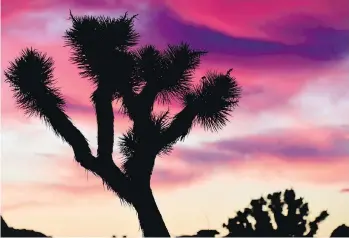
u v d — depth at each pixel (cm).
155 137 1620
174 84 1623
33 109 1588
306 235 1212
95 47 1619
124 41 1645
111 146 1627
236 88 1664
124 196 1616
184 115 1630
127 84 1627
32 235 1252
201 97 1636
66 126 1597
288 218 1205
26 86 1577
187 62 1633
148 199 1617
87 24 1634
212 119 1636
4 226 1282
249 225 1213
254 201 1223
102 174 1600
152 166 1636
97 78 1623
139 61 1639
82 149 1605
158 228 1598
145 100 1622
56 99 1606
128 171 1627
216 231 1230
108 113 1623
